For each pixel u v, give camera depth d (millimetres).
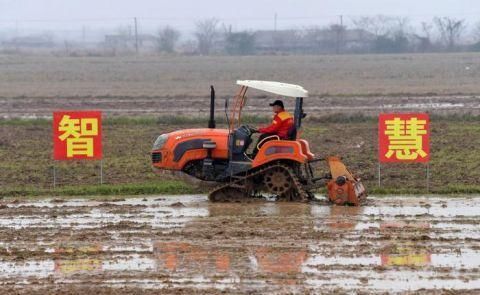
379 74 127500
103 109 78375
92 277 25000
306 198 35750
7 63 176750
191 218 32656
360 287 23781
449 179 41562
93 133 39375
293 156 35281
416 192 38281
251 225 31266
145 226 31203
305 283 24172
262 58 196250
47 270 25781
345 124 62594
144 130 60594
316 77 123562
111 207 35094
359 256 26922
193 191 38656
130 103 83812
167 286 24078
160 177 42812
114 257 27094
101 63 176750
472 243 28422
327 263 26141
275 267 25766
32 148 53031
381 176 42469
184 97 89688
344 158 47969
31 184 41750
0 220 32562
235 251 27641
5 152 51375
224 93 94875
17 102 86438
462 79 113125
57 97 91500
